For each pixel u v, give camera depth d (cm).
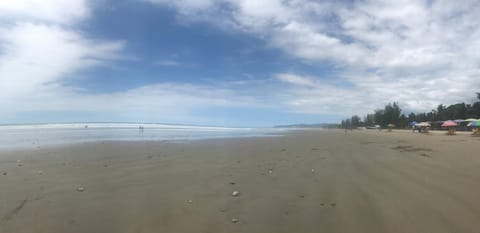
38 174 1001
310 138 3709
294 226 579
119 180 940
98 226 563
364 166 1266
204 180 965
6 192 773
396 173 1100
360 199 756
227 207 689
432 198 757
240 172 1110
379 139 3481
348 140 3250
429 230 555
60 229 546
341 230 560
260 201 739
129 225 571
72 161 1292
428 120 11869
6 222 574
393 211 661
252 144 2433
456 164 1310
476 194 790
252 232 548
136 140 2684
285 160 1443
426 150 1972
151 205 693
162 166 1210
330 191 837
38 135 3497
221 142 2598
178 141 2617
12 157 1397
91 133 4194
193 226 573
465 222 591
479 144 2508
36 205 675
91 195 764
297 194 805
